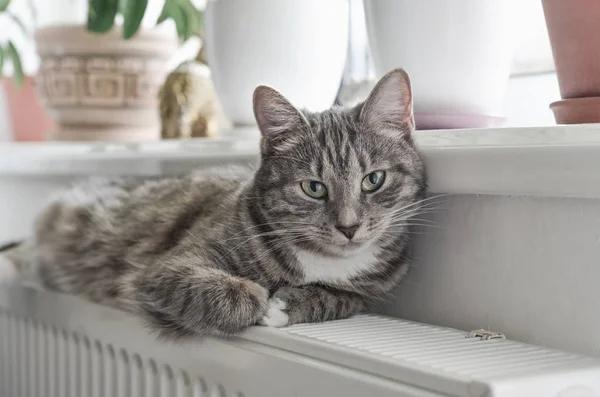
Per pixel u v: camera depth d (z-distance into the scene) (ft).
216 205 4.21
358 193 3.57
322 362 2.89
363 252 3.69
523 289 3.23
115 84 6.09
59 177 6.45
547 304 3.13
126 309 4.08
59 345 4.66
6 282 5.22
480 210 3.42
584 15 3.01
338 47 4.56
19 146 6.32
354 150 3.59
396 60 3.84
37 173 6.39
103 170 5.62
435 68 3.74
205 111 5.34
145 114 6.35
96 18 5.39
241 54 4.50
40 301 4.80
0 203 7.07
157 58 6.15
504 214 3.30
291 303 3.53
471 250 3.47
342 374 2.76
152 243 4.39
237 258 3.79
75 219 5.07
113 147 5.56
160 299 3.65
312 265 3.73
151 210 4.63
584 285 2.99
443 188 3.50
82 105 6.18
